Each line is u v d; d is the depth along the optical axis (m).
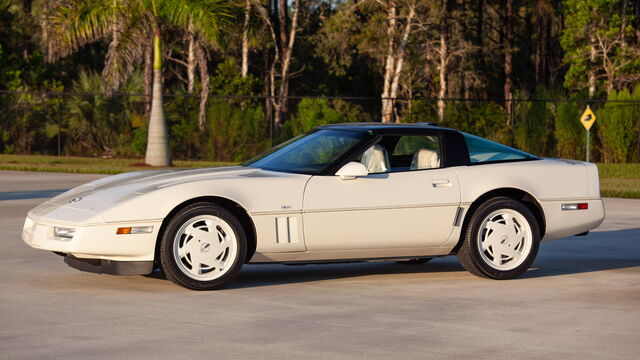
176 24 30.16
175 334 6.71
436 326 7.04
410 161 9.29
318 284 8.98
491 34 62.22
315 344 6.41
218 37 30.11
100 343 6.40
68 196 9.00
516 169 9.48
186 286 8.40
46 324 7.00
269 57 56.72
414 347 6.34
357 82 60.91
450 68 50.06
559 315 7.49
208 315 7.41
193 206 8.37
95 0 29.92
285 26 49.56
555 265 10.38
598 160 37.00
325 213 8.74
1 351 6.15
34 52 43.69
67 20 29.88
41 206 9.04
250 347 6.31
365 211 8.86
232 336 6.65
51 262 10.11
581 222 9.68
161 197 8.30
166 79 57.34
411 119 38.78
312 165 9.00
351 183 8.85
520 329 6.94
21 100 38.34
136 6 30.03
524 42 63.47
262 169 9.02
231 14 30.92
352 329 6.91
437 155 9.30
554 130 38.25
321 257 8.88
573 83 47.88
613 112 36.09
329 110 38.09
